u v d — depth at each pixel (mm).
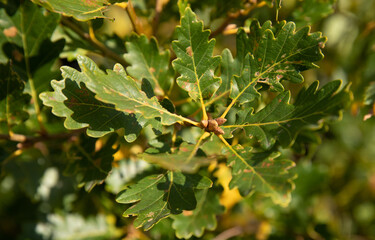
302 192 822
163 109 551
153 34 693
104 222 812
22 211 891
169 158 525
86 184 610
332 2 695
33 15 614
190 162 512
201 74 576
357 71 807
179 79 573
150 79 625
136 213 541
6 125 654
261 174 527
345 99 516
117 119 562
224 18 674
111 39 706
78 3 548
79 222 812
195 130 676
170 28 724
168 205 550
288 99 556
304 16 700
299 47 563
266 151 548
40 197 798
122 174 704
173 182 561
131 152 699
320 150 925
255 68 575
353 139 949
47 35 624
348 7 852
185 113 672
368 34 829
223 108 638
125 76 548
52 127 702
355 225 998
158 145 584
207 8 699
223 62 603
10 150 663
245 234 806
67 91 556
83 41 666
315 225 798
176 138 590
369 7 860
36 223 822
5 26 613
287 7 723
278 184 517
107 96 521
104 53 671
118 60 672
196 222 650
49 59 632
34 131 660
